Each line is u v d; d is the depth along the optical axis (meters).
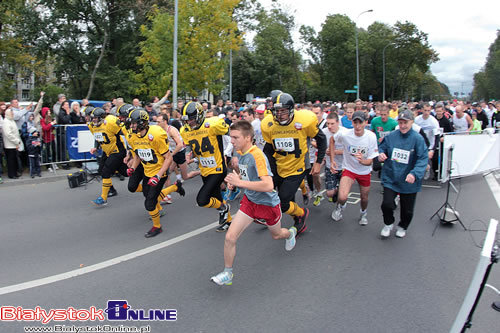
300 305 3.47
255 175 3.78
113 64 26.91
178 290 3.77
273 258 4.57
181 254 4.70
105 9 24.64
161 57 17.20
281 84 43.91
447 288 3.79
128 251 4.81
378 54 49.59
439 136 8.69
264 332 3.05
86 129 10.58
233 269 4.26
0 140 8.71
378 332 3.05
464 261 4.46
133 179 5.86
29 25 23.36
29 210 6.75
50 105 23.77
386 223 5.18
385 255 4.65
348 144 5.42
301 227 5.18
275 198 3.99
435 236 5.32
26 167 10.30
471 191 8.05
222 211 5.50
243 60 42.19
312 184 7.25
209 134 5.17
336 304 3.49
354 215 6.37
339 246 4.95
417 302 3.52
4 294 3.71
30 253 4.75
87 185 8.90
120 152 6.92
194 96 18.48
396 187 5.04
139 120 5.01
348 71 51.38
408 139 4.84
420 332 3.05
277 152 5.00
